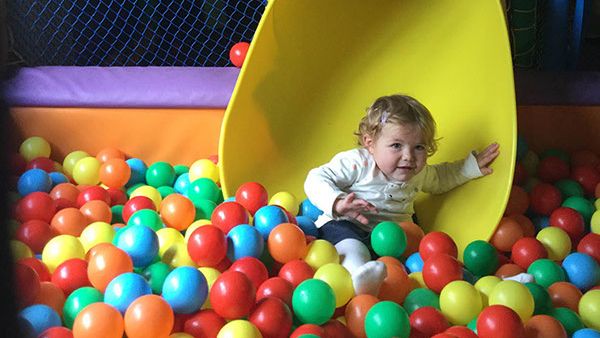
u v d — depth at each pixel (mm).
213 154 2969
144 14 3992
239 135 2508
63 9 3711
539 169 2838
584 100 2984
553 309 1786
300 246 1962
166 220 2252
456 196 2453
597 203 2553
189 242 1919
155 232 1988
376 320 1597
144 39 4012
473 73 2543
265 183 2574
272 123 2607
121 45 3988
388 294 1851
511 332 1548
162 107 2914
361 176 2377
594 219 2369
